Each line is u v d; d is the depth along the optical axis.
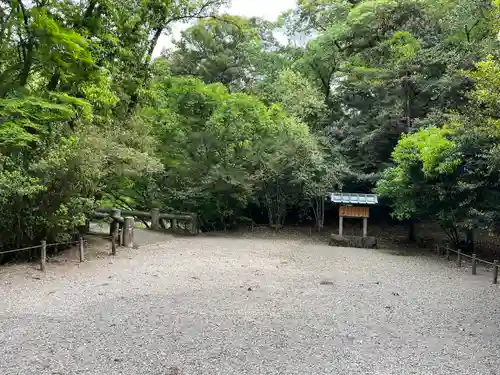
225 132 16.59
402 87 16.61
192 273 9.20
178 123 16.31
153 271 9.28
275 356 4.85
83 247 10.77
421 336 5.69
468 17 16.20
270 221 19.28
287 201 18.97
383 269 10.66
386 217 20.59
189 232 16.58
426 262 11.87
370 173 17.98
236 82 25.77
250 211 20.36
